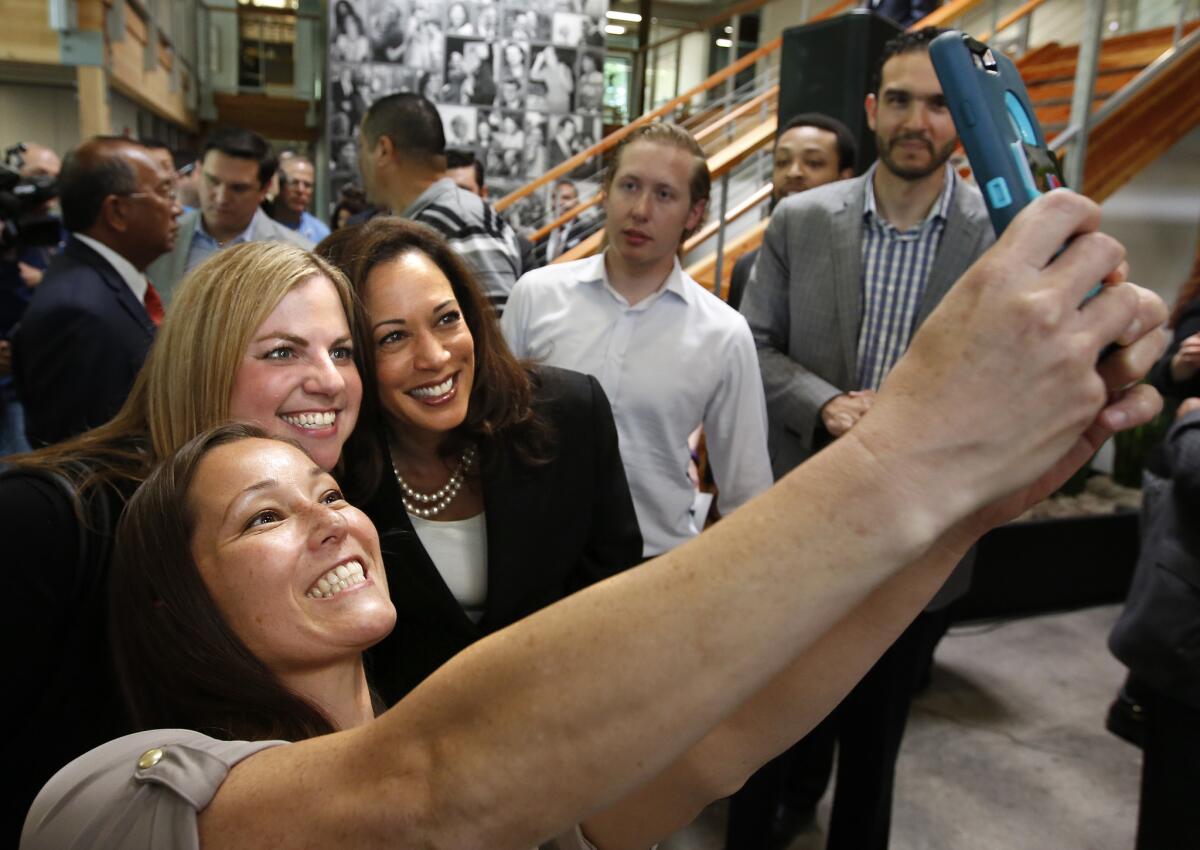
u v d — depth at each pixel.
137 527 0.63
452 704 0.38
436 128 2.56
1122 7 5.96
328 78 7.31
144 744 0.49
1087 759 2.61
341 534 0.63
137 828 0.43
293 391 0.96
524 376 1.33
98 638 0.93
